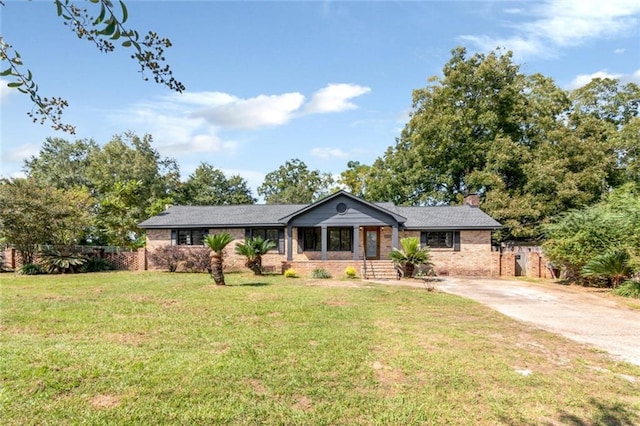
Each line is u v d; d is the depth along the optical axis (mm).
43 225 21984
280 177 57719
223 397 4848
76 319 8914
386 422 4320
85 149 40969
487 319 9484
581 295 13938
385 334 7762
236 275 20312
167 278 18062
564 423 4352
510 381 5445
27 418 4281
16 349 6516
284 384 5250
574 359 6465
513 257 22359
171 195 41375
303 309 10180
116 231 29219
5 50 2893
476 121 31641
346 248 24703
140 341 7152
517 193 29703
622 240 14664
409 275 20438
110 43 3066
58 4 2881
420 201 34125
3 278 18531
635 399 4957
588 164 28812
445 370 5809
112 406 4590
